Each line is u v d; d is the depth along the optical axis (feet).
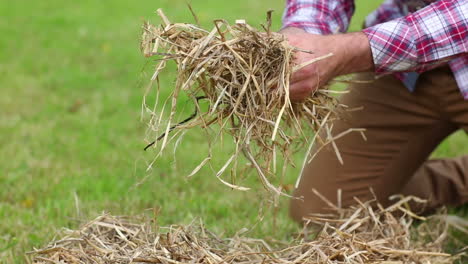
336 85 12.63
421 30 8.42
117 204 11.84
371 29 8.43
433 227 10.94
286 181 13.30
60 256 8.26
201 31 7.77
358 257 8.38
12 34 26.45
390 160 11.09
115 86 20.12
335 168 11.17
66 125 16.83
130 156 14.42
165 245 8.53
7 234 10.69
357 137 11.01
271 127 8.05
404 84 10.56
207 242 9.18
